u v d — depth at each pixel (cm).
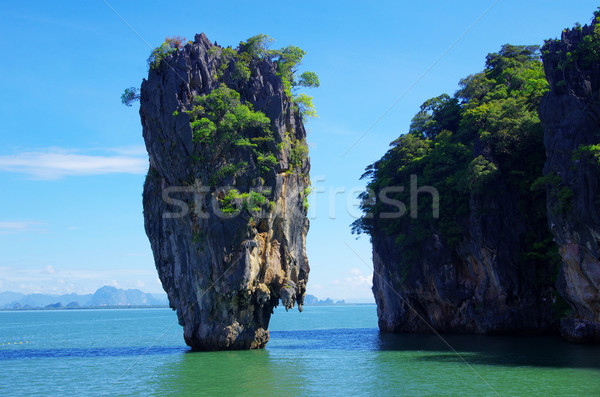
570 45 5481
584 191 4988
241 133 5541
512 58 9156
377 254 9075
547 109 5478
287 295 5703
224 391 3528
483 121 7462
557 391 3325
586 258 5072
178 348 6178
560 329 6419
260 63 6128
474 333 7212
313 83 6331
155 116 5534
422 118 9506
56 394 3562
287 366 4547
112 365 4853
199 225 5341
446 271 7369
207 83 5641
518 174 6894
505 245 6700
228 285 5244
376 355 5278
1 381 4056
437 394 3341
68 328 13562
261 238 5519
